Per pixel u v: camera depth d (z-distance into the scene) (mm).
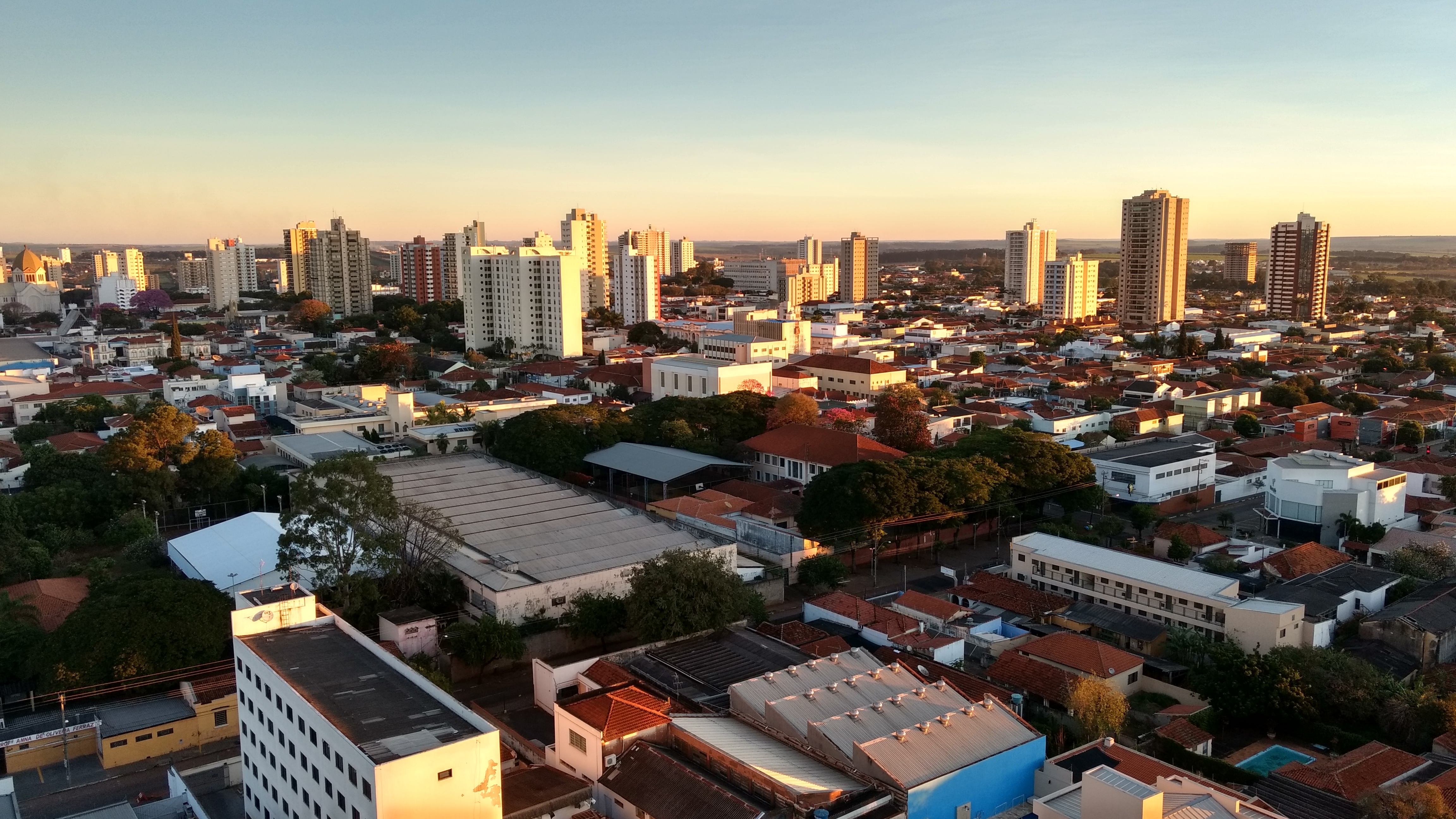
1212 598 103625
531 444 171000
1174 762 80562
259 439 190500
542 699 92812
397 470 160375
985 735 73625
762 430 191000
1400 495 142375
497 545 122375
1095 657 94750
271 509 155125
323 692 69250
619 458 170000
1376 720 86438
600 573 112062
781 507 145625
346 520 104500
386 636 100562
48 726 86562
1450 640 99562
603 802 69875
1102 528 140500
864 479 131625
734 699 79438
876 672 83312
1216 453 186625
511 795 69312
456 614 110812
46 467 153125
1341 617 105188
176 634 93250
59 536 133500
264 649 77438
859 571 132125
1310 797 70500
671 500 151125
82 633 91188
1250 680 88125
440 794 60594
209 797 82875
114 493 144875
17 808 74812
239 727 88250
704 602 96125
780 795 65375
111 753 85375
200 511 149875
